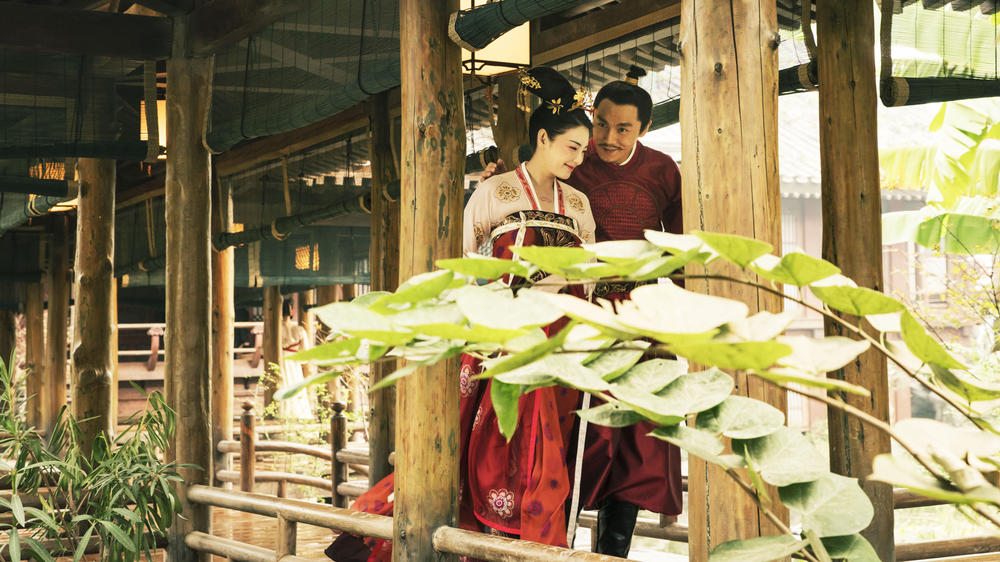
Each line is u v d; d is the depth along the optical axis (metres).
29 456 4.52
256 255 8.11
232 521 6.10
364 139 5.77
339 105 3.88
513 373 0.74
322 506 3.34
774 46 1.89
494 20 2.62
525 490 2.60
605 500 2.76
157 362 13.48
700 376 0.79
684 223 1.93
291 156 6.39
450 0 2.86
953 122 5.85
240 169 6.83
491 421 2.71
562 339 0.61
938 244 6.26
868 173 3.08
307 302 12.54
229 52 4.43
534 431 2.57
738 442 0.78
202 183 4.43
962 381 0.68
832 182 3.11
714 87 1.87
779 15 3.99
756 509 1.82
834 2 3.11
